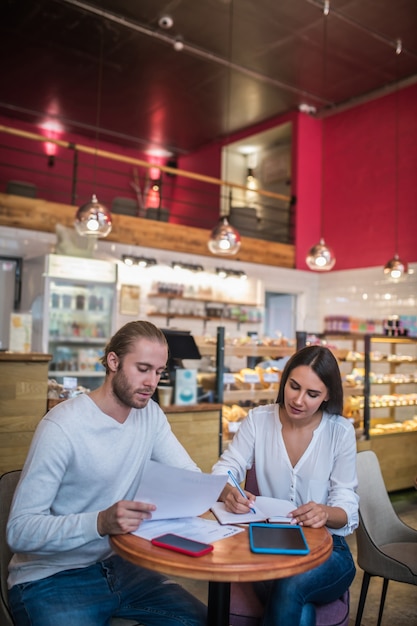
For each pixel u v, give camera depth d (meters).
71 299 6.05
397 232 8.02
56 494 1.75
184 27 6.81
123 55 7.47
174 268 7.55
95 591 1.73
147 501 1.71
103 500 1.79
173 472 1.65
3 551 1.87
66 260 5.91
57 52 7.41
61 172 10.04
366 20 6.50
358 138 8.66
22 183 6.78
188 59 7.55
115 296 6.22
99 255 7.05
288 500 2.15
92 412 1.76
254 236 8.86
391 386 6.21
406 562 2.43
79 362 6.02
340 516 1.92
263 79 8.05
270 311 9.44
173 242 7.64
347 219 8.73
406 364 6.42
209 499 1.69
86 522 1.59
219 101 8.81
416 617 2.97
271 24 6.68
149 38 7.04
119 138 10.37
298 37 6.95
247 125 9.73
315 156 9.19
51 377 5.77
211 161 10.52
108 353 1.80
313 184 9.13
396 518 2.77
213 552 1.50
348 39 6.95
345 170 8.83
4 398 3.24
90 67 7.80
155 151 11.02
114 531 1.56
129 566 1.89
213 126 9.80
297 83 8.19
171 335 3.79
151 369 1.76
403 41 6.95
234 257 8.17
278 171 9.78
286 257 8.76
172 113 9.29
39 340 5.82
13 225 6.50
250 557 1.47
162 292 7.38
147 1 6.30
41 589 1.70
